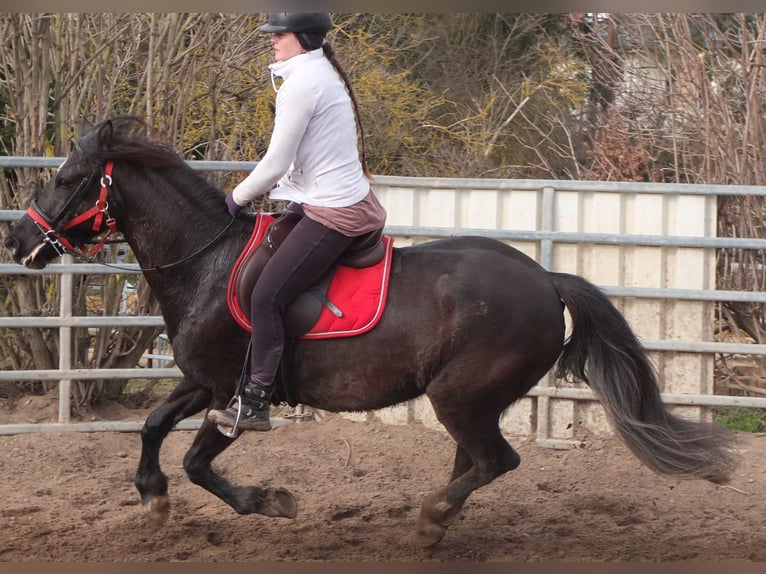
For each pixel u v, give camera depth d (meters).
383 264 6.16
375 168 18.22
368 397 6.17
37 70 9.77
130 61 10.71
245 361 6.13
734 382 10.20
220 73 11.03
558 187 9.31
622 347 6.22
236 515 7.38
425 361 6.05
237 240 6.33
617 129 12.98
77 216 6.23
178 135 10.51
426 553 6.50
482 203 9.56
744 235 9.72
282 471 8.50
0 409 9.77
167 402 6.74
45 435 9.15
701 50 11.47
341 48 17.28
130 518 7.15
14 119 9.88
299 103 5.76
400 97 18.08
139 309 10.01
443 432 9.52
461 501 6.26
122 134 6.39
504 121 20.38
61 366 9.23
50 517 7.26
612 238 9.16
